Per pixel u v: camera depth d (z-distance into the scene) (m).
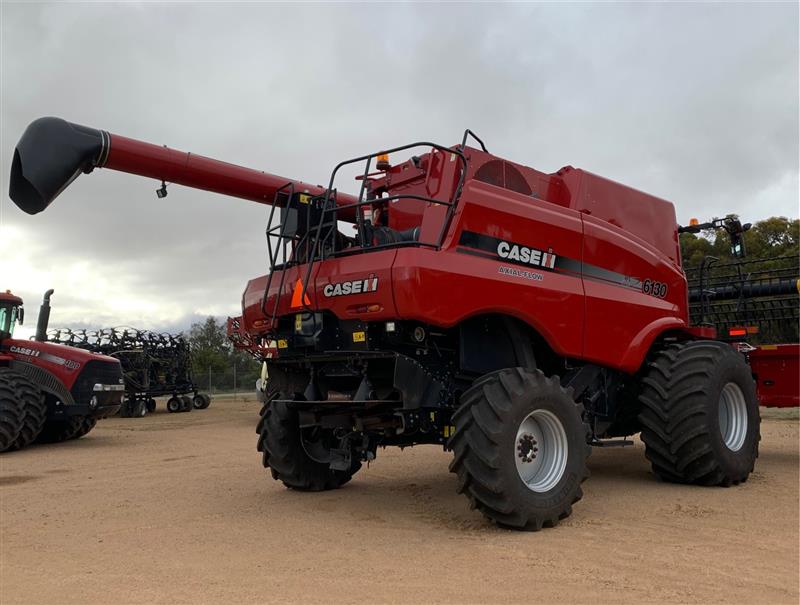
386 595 3.23
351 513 5.24
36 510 5.59
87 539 4.53
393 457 8.62
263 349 6.12
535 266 5.34
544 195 6.16
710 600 3.12
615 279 6.07
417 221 5.79
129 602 3.21
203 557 3.99
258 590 3.34
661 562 3.73
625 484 6.38
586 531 4.53
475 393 4.64
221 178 6.00
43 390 11.46
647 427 6.23
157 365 21.89
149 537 4.54
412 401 4.78
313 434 6.22
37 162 5.27
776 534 4.35
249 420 17.28
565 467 4.82
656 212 7.08
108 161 5.59
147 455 9.60
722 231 10.09
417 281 4.46
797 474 6.89
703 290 9.02
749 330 7.62
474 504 4.56
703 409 5.99
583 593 3.23
